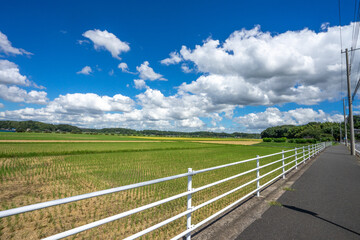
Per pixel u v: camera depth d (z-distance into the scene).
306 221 4.50
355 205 5.55
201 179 9.83
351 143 22.86
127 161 17.45
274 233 3.93
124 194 7.34
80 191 8.03
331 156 20.97
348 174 10.39
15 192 7.84
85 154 23.17
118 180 9.95
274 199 6.09
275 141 80.31
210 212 5.34
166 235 4.12
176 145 44.41
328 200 6.00
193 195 7.09
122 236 4.20
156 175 11.27
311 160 17.12
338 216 4.80
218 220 4.55
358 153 24.97
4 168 13.33
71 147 30.67
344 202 5.82
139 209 2.78
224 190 7.73
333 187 7.59
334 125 115.00
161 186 8.46
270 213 4.96
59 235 1.97
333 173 10.66
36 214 5.54
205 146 43.88
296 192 6.87
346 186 7.76
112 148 30.84
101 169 13.22
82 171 12.42
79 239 4.11
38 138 57.88
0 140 44.84
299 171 11.29
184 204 6.13
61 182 9.51
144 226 4.66
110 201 6.59
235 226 4.23
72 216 5.42
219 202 6.19
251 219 4.59
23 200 6.90
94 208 6.00
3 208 6.09
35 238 4.27
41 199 7.01
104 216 5.41
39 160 17.23
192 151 30.31
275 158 20.98
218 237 3.76
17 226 4.82
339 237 3.79
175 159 19.39
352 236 3.84
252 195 6.56
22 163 15.46
